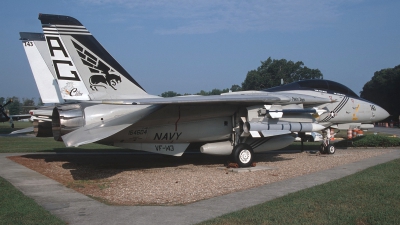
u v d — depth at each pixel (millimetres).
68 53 12352
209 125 12625
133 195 7703
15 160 13797
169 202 7027
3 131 40219
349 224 5242
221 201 6891
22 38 16625
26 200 6930
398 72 60625
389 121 63438
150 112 11133
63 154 16266
